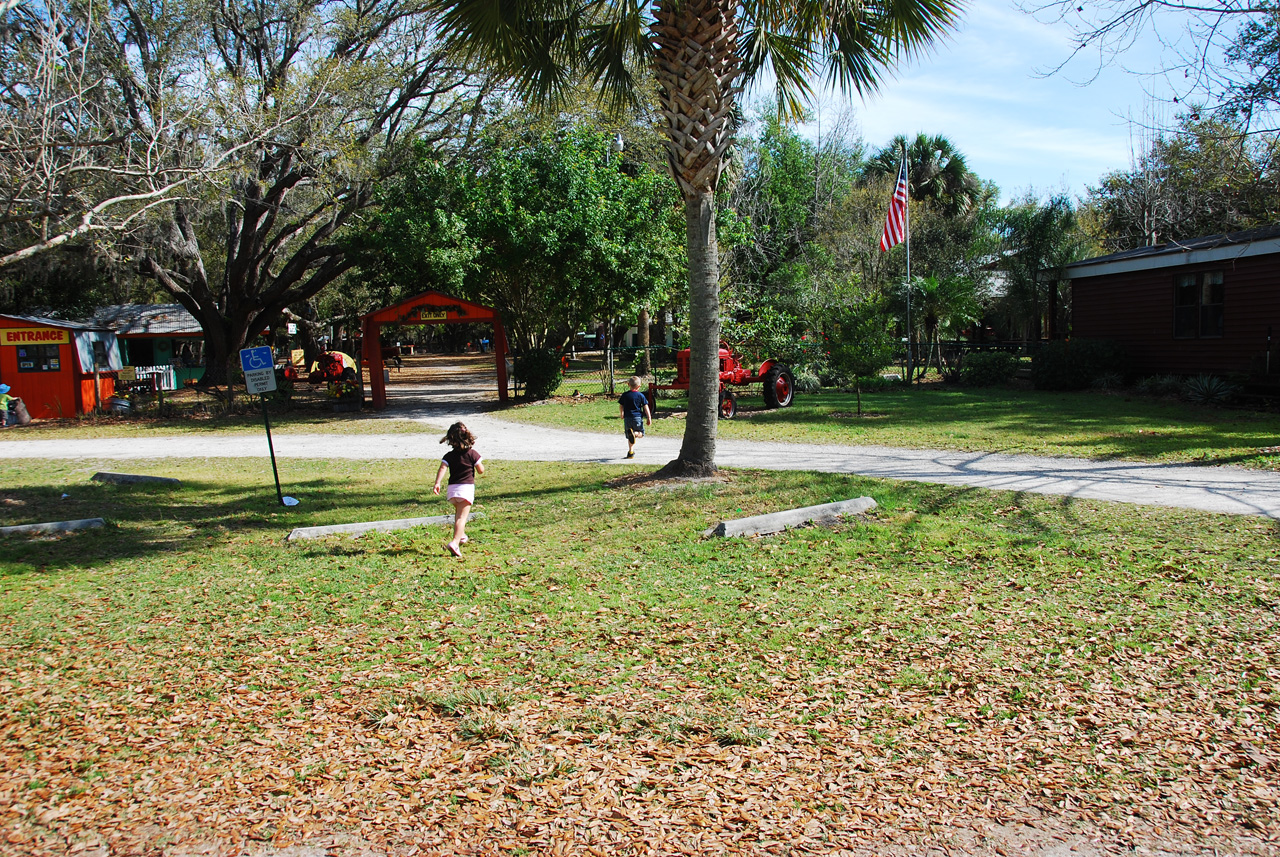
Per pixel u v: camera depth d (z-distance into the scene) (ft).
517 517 29.91
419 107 90.58
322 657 16.93
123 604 21.06
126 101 66.23
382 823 10.89
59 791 11.88
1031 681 14.88
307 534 28.27
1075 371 70.64
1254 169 48.03
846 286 87.92
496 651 16.93
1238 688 14.35
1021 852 10.15
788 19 32.55
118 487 39.14
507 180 73.92
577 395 81.87
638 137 88.22
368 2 84.43
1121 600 18.84
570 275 74.18
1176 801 11.17
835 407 65.00
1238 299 62.28
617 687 14.99
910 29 31.32
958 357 88.02
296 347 154.71
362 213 89.51
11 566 24.71
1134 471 34.81
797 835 10.49
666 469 36.32
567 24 32.71
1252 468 34.30
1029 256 92.02
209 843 10.56
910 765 12.17
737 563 22.75
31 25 49.78
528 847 10.30
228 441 58.49
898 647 16.56
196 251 93.15
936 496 30.55
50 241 43.27
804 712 13.89
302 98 71.15
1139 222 101.91
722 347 68.69
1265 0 36.58
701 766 12.19
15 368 73.36
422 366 167.94
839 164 124.67
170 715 14.39
